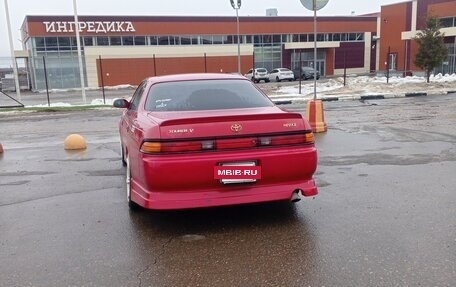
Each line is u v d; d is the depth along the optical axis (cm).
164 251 388
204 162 409
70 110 1945
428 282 320
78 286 331
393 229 419
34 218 481
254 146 422
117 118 1564
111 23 4416
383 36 4772
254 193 426
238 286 325
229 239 410
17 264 370
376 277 330
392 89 2438
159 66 4606
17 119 1656
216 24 4900
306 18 5325
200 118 416
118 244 405
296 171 433
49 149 930
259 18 5094
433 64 2680
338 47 5503
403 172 631
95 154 852
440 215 453
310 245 390
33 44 4156
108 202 533
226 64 4903
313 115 1035
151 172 406
